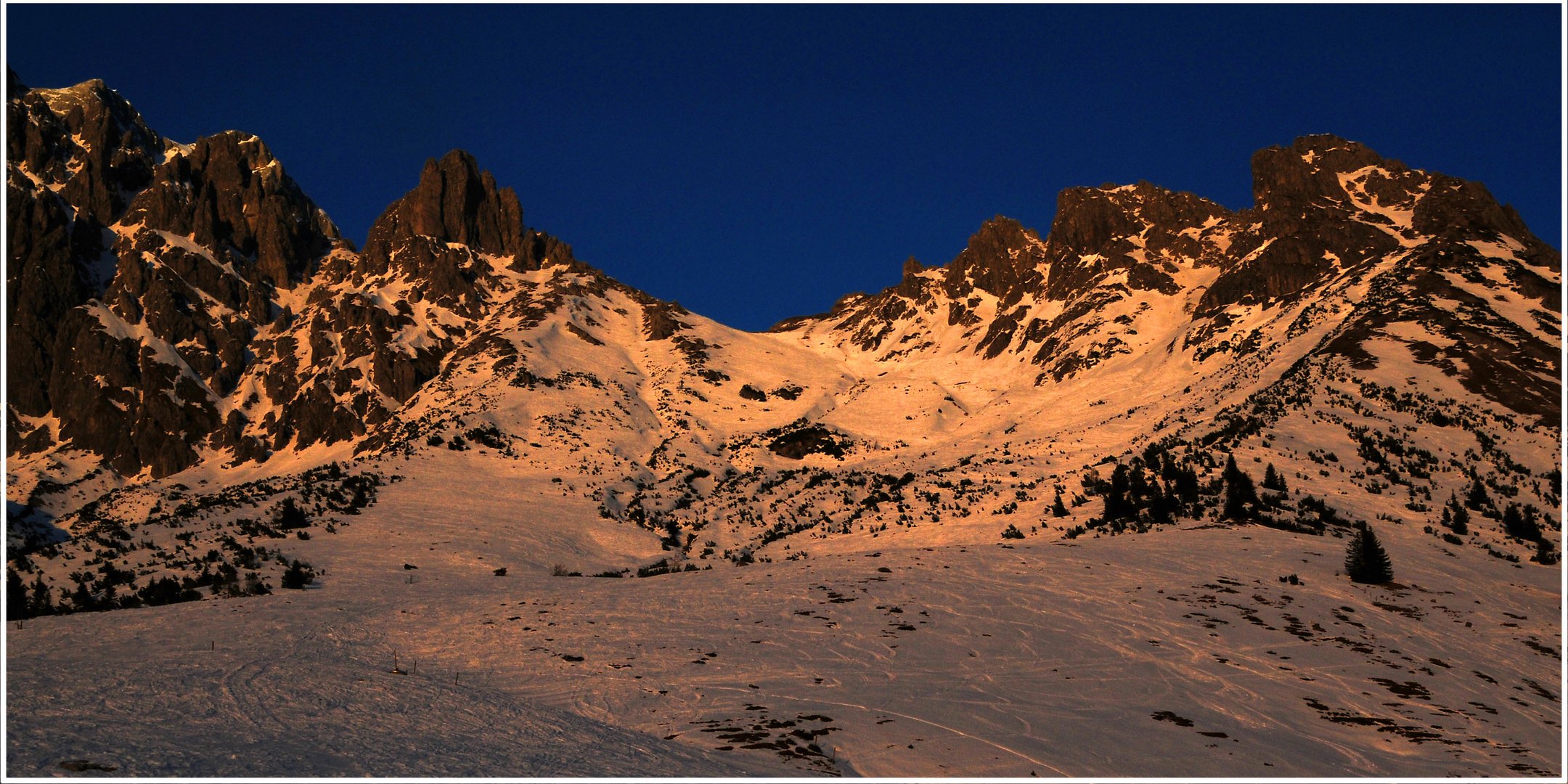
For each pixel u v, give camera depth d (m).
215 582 46.56
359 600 37.78
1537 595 37.22
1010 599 32.38
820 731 18.81
